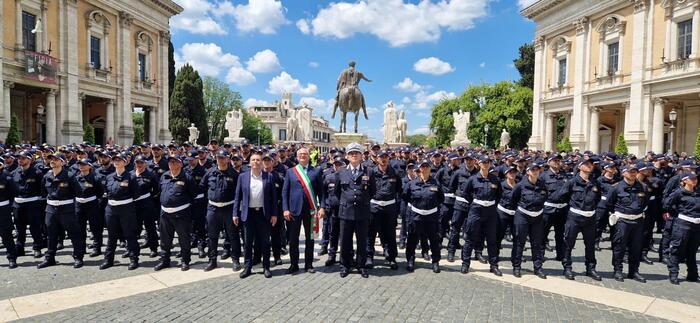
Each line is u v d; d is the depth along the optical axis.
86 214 9.76
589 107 38.44
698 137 26.16
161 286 7.89
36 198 9.85
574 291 8.01
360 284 8.14
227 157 9.27
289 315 6.48
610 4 35.38
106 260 9.16
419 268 9.49
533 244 9.07
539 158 14.98
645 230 10.73
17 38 29.08
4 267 9.09
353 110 23.39
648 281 8.82
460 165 11.73
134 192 9.17
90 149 14.23
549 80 44.12
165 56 45.75
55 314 6.47
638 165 9.06
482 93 65.00
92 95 36.16
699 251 11.81
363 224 8.63
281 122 111.62
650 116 32.28
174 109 52.50
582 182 8.95
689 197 8.61
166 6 44.38
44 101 35.31
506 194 9.52
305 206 9.04
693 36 28.86
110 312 6.55
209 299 7.18
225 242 10.18
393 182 9.46
